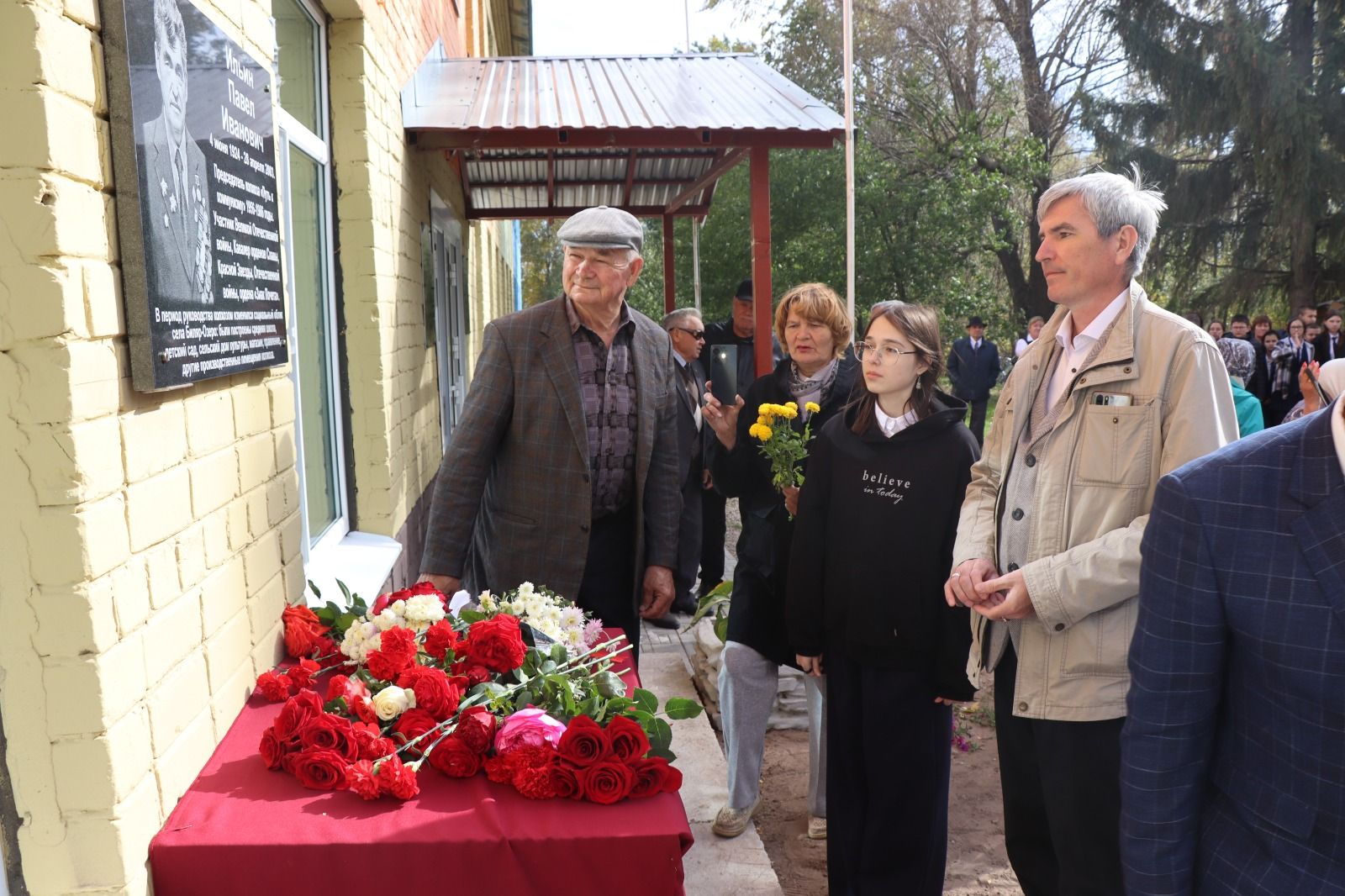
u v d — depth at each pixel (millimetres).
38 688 1456
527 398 2977
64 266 1395
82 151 1452
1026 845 2453
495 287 13312
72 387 1409
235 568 2045
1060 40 22203
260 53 2289
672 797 1839
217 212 1928
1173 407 2111
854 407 2875
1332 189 20219
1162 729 1408
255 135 2199
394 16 4316
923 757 2715
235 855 1615
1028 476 2303
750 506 3330
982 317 17266
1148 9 20625
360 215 3650
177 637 1740
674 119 5125
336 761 1784
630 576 3215
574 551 3012
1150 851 1428
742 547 3271
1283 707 1311
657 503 3225
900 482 2678
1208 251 22766
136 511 1596
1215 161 21953
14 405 1396
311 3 3379
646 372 3133
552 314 3014
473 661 2137
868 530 2697
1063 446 2221
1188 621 1366
